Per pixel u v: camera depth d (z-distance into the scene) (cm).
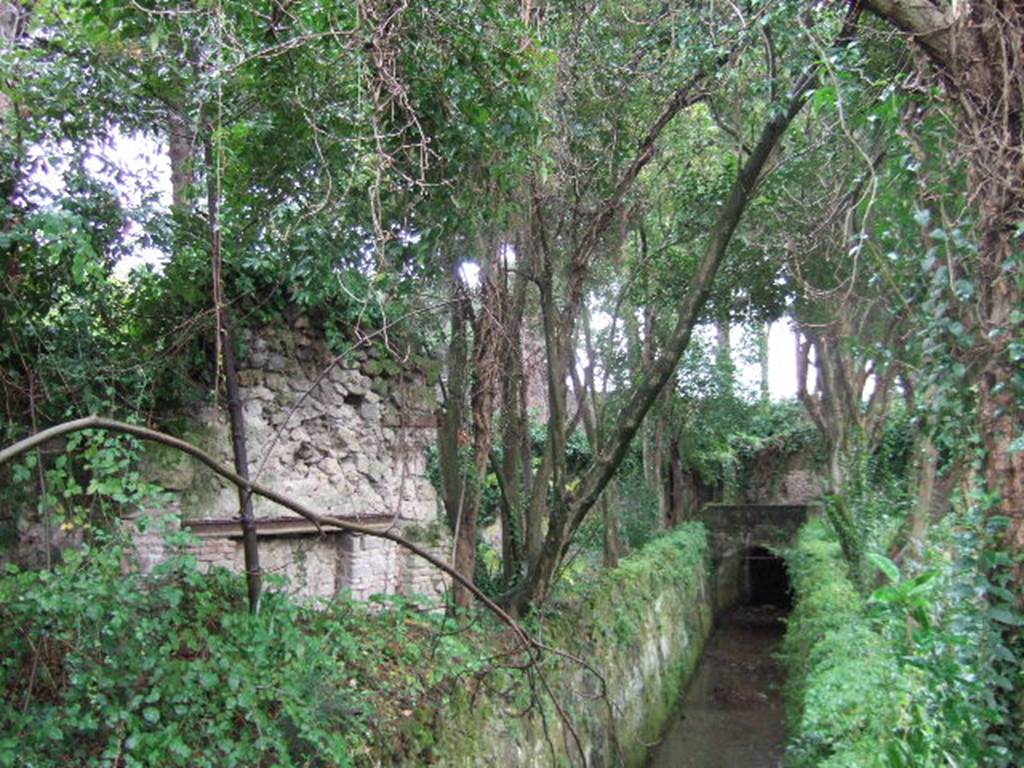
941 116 415
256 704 397
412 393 719
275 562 618
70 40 455
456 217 482
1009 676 343
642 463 1734
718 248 680
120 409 523
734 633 1958
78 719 350
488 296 684
